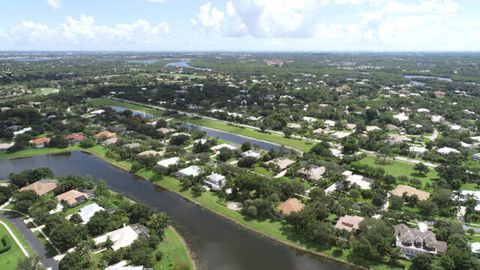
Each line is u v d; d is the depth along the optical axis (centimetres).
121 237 12825
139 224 13950
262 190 16212
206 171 18812
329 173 18638
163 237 13462
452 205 15512
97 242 12719
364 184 17438
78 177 18050
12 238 13212
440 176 18950
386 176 18075
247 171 18800
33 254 12188
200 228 14462
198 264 12119
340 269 11925
